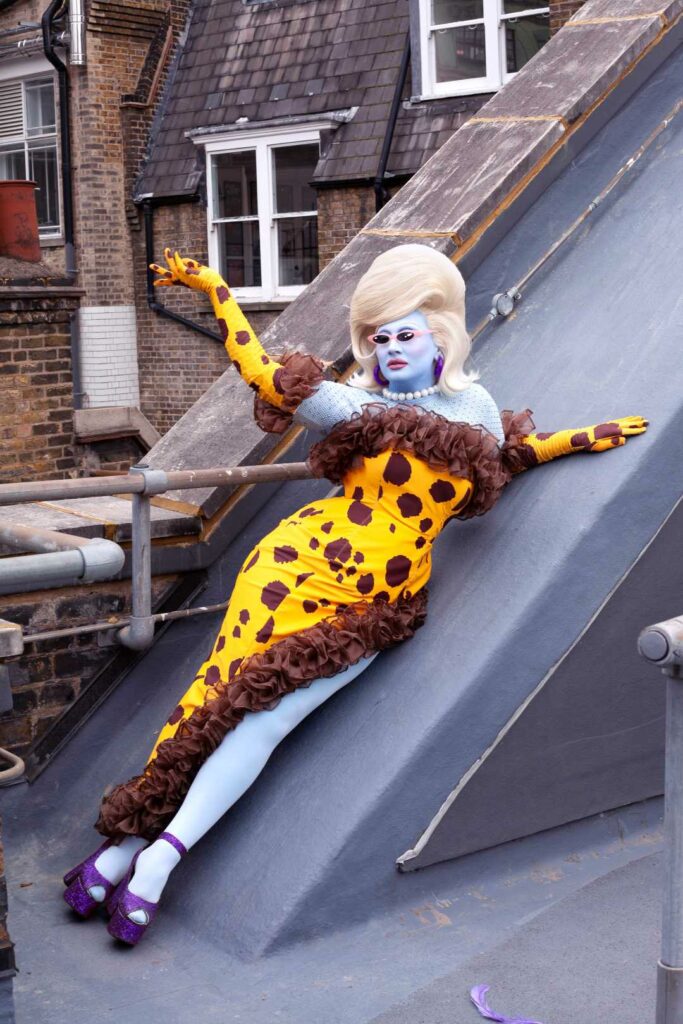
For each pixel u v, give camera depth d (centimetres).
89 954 312
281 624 325
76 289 845
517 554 352
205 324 1524
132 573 387
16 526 274
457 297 327
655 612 362
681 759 223
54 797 387
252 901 315
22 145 1661
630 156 473
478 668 332
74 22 1512
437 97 1312
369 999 288
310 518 333
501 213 441
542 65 495
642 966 294
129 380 1608
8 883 353
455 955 307
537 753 346
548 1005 279
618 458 356
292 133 1409
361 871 318
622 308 415
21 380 830
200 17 1566
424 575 341
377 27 1386
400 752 325
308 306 447
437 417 323
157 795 320
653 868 346
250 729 319
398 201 469
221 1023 279
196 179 1509
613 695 359
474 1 1292
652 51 482
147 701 402
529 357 420
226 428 422
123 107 1555
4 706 260
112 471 1173
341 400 323
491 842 340
